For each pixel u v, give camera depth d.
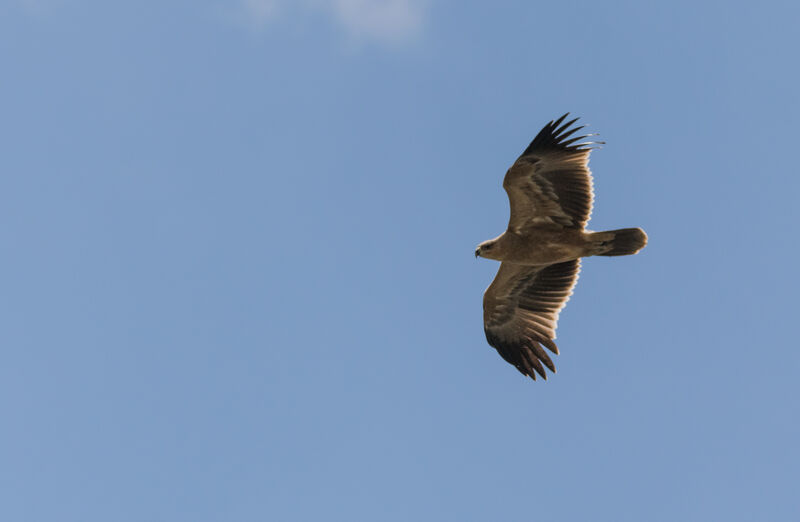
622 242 16.95
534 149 16.44
